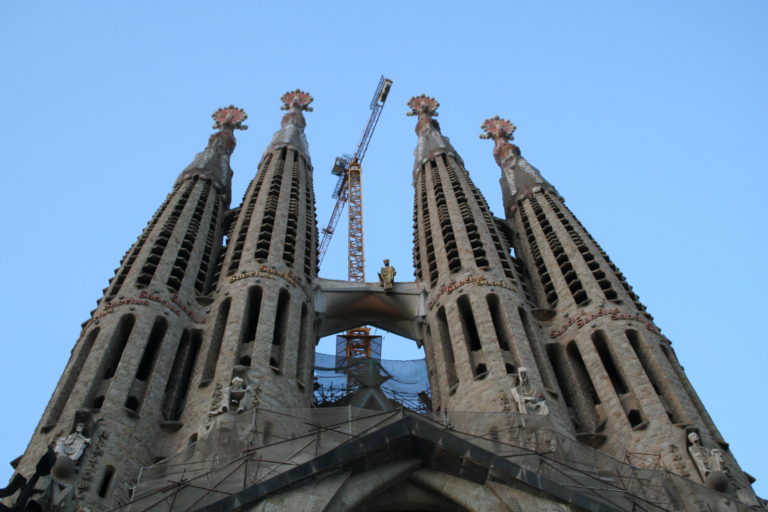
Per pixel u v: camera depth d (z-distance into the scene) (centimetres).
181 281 5972
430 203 7825
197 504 3231
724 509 3747
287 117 9856
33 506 3275
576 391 5403
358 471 3073
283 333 5669
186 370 5384
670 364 5344
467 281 6216
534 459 3741
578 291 6084
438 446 3138
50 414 4600
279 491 2894
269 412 3875
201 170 7869
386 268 6719
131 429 4541
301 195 7762
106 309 5431
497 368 5284
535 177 8088
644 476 3950
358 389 6625
